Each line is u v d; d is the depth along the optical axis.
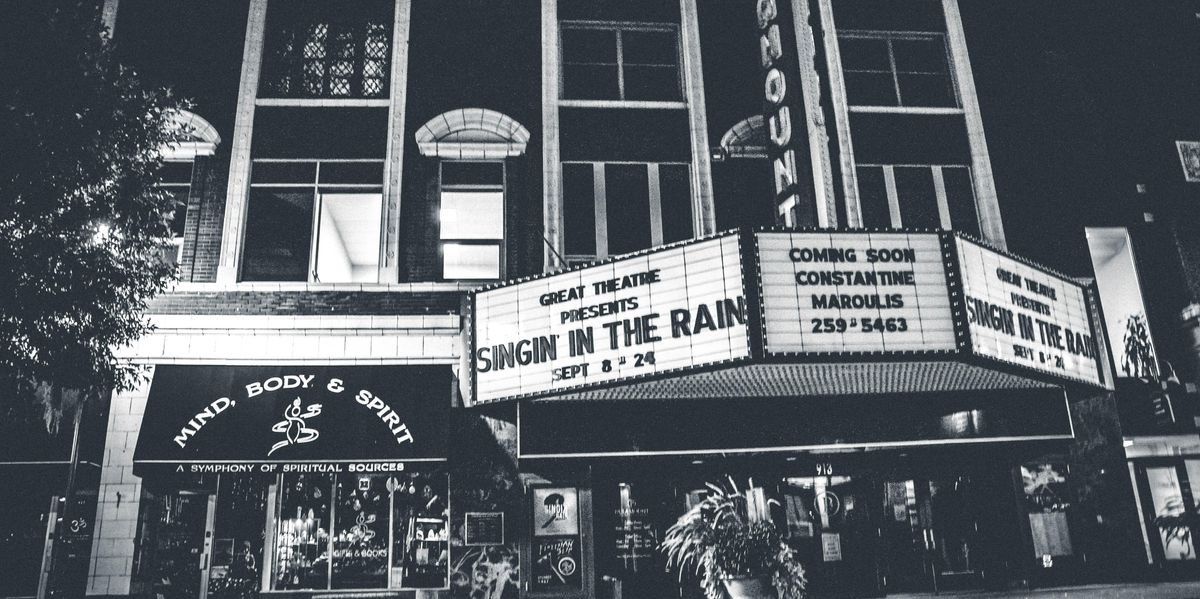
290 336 13.41
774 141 13.46
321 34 15.49
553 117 15.02
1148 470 15.30
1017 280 11.41
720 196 14.98
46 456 12.55
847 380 12.01
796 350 10.00
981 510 14.40
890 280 10.37
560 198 14.69
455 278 14.25
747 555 8.57
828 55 16.06
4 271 9.34
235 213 14.02
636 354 10.81
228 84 14.84
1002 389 13.57
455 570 12.86
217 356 13.16
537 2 15.88
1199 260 16.52
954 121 16.16
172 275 11.30
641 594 13.12
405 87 14.95
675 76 15.97
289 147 14.59
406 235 14.28
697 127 15.19
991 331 10.69
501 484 13.20
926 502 14.35
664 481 13.70
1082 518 14.66
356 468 12.15
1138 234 16.67
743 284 10.17
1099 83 17.47
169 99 11.93
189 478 12.90
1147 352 16.00
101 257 10.36
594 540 13.10
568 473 13.37
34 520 12.46
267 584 12.67
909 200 15.63
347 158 14.64
